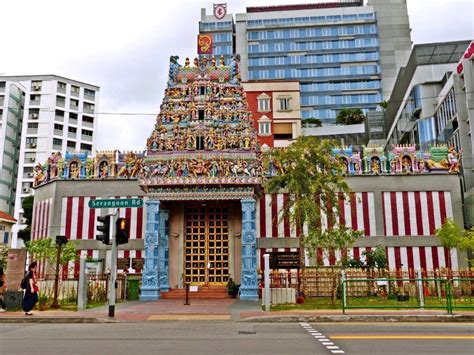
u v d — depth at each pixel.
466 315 17.45
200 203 31.88
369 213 35.16
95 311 20.61
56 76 89.19
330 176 28.05
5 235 57.88
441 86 58.12
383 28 119.69
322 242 25.66
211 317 18.59
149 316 18.97
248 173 29.78
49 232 36.28
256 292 28.11
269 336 13.08
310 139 28.69
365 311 19.61
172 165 30.23
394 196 35.41
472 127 45.69
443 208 34.94
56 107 88.25
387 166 36.03
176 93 32.66
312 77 118.00
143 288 28.86
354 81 117.31
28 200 65.69
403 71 68.19
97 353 10.30
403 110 65.06
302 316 17.67
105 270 34.66
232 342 11.91
